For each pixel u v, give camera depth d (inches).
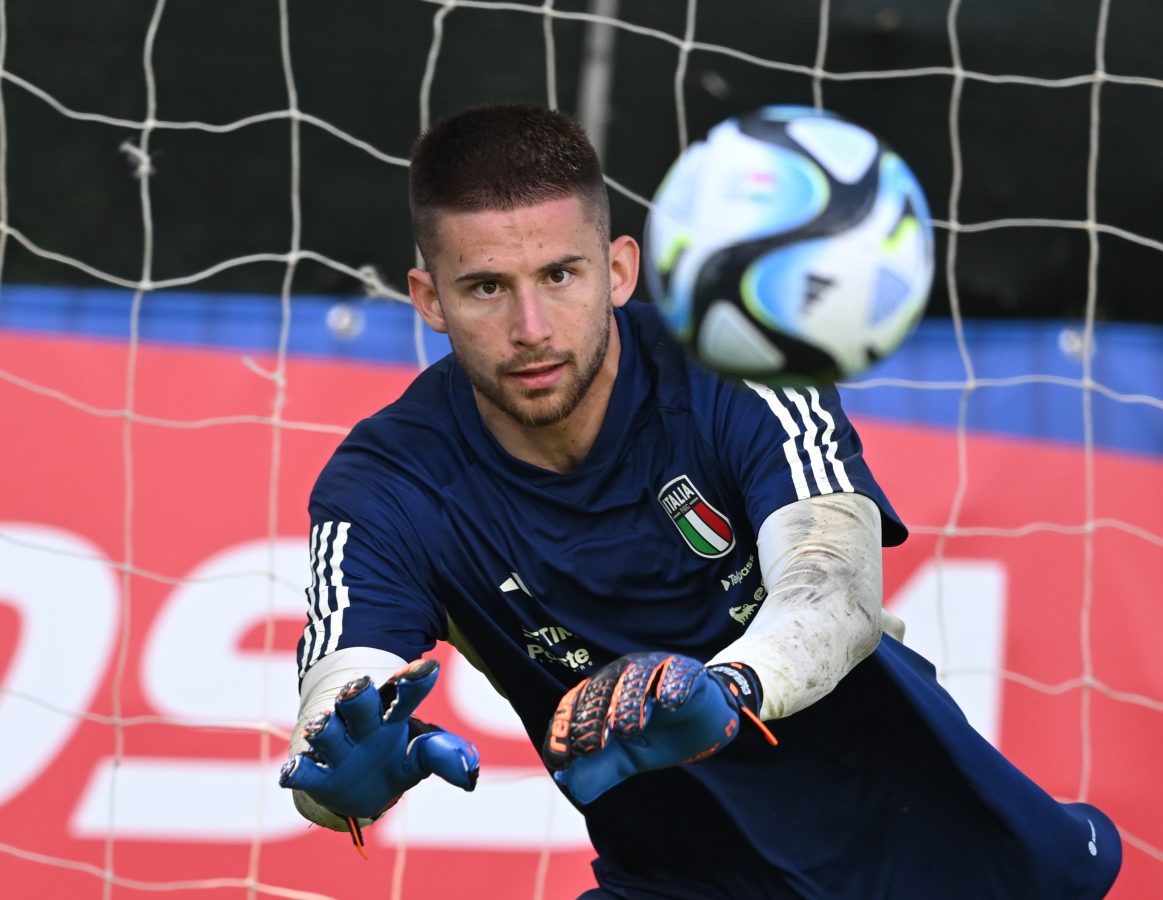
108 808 591.8
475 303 303.4
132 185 652.7
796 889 358.6
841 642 283.7
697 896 370.6
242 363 627.5
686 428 330.6
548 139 303.3
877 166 269.3
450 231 300.2
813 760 357.7
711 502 331.0
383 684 290.5
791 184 264.4
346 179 664.4
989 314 672.4
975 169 681.6
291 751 312.5
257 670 605.6
